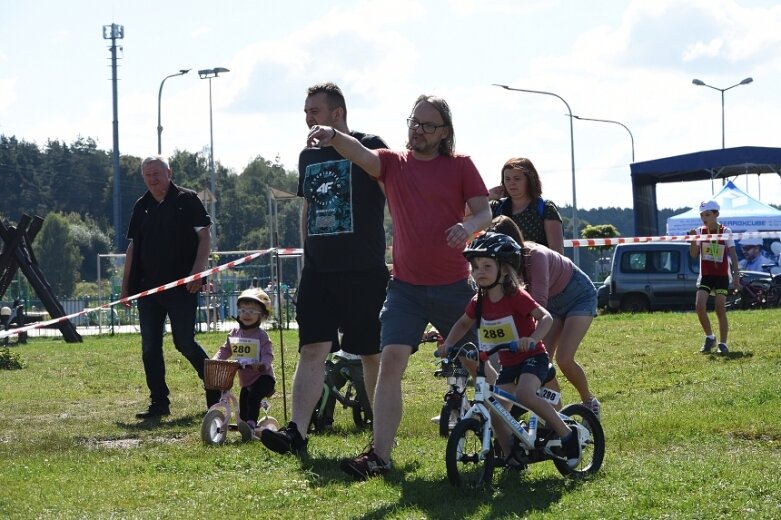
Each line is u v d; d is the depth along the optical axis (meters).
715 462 7.75
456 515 6.62
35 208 130.62
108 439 10.95
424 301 8.12
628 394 12.51
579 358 16.86
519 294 7.45
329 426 11.18
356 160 8.03
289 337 24.69
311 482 7.82
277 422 10.67
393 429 8.02
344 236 8.91
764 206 36.72
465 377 10.24
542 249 8.59
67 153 135.25
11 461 9.21
